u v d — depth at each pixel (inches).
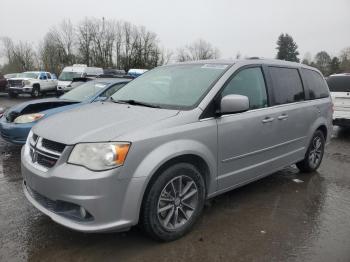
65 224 125.7
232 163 163.5
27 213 164.9
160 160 129.8
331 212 175.8
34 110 274.2
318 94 234.2
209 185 154.8
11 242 139.5
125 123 134.3
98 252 133.6
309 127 219.9
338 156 293.7
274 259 131.9
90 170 121.3
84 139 125.4
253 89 176.7
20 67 2496.3
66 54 2308.1
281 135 192.2
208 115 150.8
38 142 138.4
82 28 2283.5
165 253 133.9
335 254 135.9
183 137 138.9
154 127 132.9
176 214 142.1
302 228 157.0
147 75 193.8
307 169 234.7
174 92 163.9
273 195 196.9
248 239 145.9
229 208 176.6
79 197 120.7
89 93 305.9
